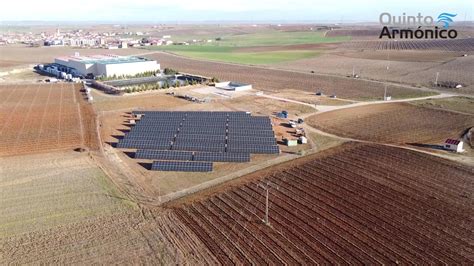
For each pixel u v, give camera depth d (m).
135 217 43.66
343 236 39.78
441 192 48.69
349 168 56.44
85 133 73.69
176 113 83.12
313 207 45.50
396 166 56.91
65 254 37.00
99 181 52.62
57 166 57.72
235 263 35.78
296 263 35.69
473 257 36.31
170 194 49.47
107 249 37.81
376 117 84.31
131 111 89.50
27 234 40.22
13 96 105.62
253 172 56.06
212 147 64.94
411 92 109.50
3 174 54.62
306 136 72.12
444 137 70.62
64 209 45.16
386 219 42.75
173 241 39.12
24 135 72.31
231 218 43.47
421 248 37.72
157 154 61.72
